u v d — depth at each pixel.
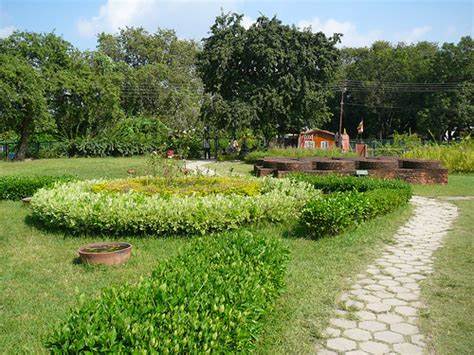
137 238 6.30
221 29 27.92
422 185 13.16
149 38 40.94
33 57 26.53
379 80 41.19
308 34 27.50
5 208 8.66
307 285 4.54
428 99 38.09
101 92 28.33
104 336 2.19
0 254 5.67
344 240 6.27
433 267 5.18
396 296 4.29
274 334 3.46
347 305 4.06
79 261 5.34
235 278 3.23
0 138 31.20
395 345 3.34
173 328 2.40
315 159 15.74
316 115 29.77
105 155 30.12
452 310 3.93
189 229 6.38
